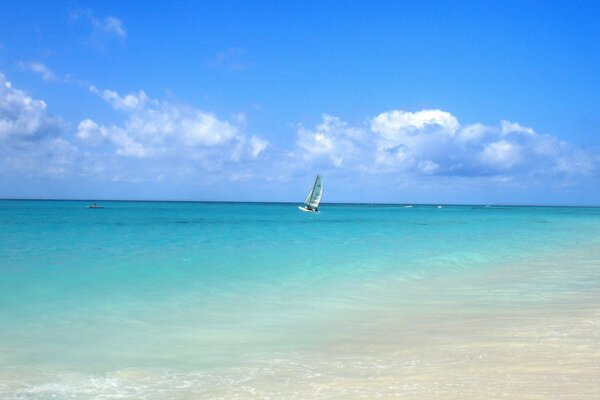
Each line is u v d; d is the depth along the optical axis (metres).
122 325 10.38
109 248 24.20
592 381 6.43
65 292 13.48
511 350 8.07
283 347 8.80
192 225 49.38
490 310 11.96
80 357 8.19
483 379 6.63
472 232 44.53
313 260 21.41
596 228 53.16
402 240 34.06
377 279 17.20
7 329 9.88
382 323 10.70
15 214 73.38
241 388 6.62
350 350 8.52
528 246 30.66
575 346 8.22
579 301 13.01
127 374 7.31
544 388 6.20
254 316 11.40
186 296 13.58
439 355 7.97
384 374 7.06
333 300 13.43
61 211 90.31
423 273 18.86
